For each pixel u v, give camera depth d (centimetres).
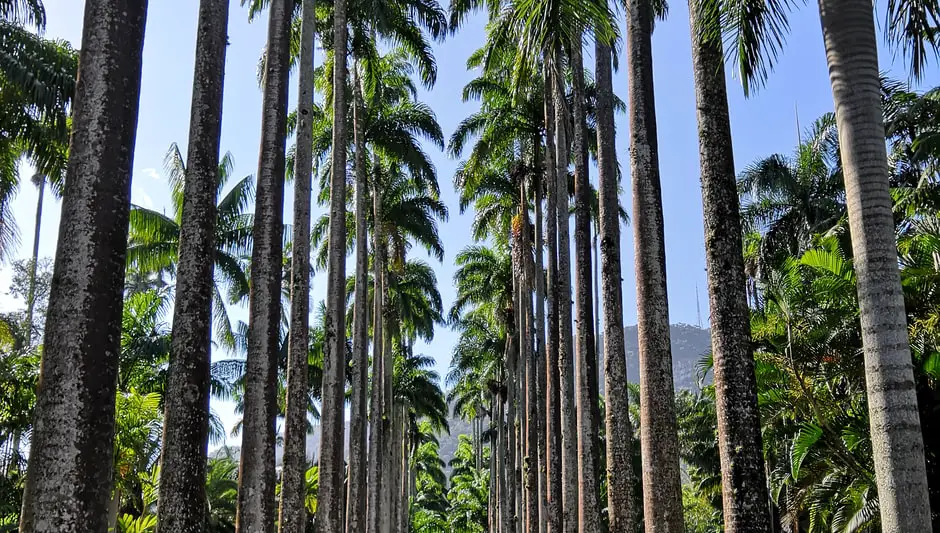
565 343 1897
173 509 804
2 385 1439
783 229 2661
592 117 2525
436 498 7869
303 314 1394
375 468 2836
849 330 1463
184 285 856
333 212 1900
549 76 1903
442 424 5634
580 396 1575
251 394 1079
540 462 2695
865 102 661
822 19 700
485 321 4712
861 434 1444
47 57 1550
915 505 591
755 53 889
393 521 4781
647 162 1076
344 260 1894
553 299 2280
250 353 1095
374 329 3000
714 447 3831
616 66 2089
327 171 2972
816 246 2088
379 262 3045
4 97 1584
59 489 562
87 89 631
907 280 1374
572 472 1809
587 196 1638
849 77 668
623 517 1187
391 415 3859
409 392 4881
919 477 595
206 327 859
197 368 843
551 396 2222
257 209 1148
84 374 584
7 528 1377
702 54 902
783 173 2598
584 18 941
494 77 2553
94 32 640
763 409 1611
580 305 1599
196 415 833
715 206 866
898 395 610
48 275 3216
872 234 639
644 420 1022
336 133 1942
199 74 909
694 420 4062
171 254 2705
